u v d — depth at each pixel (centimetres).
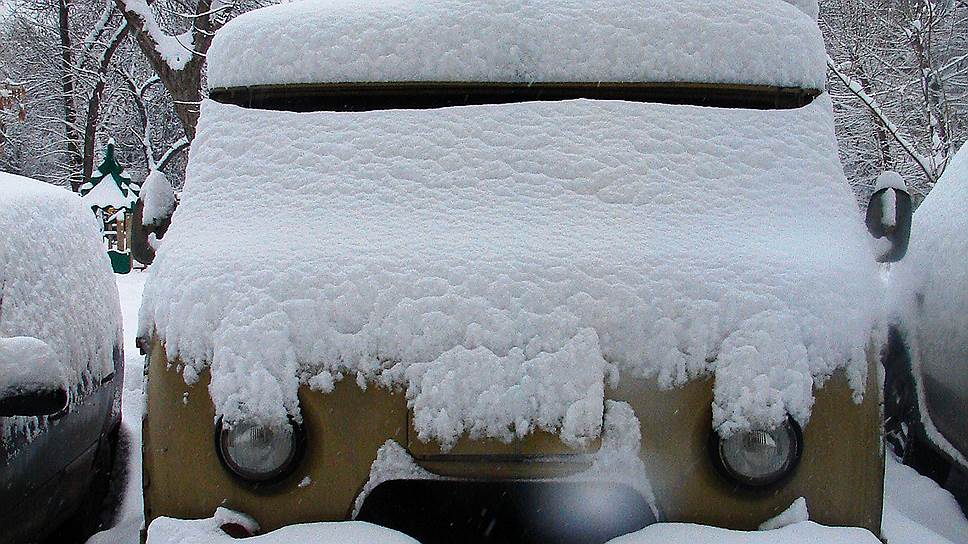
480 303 204
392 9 260
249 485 202
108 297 380
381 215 229
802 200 238
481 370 198
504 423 196
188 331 211
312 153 245
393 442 201
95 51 3212
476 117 246
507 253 213
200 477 206
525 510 213
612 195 231
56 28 3092
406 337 202
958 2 1251
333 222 228
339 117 251
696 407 201
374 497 208
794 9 268
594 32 253
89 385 330
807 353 205
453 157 239
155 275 235
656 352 202
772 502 201
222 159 250
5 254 280
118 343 389
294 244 221
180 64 1747
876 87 1320
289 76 255
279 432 200
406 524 215
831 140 254
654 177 235
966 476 311
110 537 322
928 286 361
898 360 376
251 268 214
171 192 270
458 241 218
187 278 218
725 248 220
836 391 207
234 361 203
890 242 253
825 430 204
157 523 203
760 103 261
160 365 214
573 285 207
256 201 238
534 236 220
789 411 199
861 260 228
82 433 323
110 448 381
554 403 196
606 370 201
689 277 210
